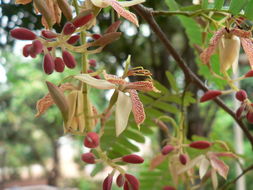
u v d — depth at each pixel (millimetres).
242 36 178
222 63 182
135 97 154
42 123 1322
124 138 284
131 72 159
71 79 172
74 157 1588
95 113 169
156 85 277
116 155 284
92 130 160
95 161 158
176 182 254
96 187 1480
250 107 190
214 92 201
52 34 144
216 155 236
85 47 151
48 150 1614
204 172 230
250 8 184
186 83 259
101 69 156
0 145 1586
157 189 327
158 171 322
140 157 159
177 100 282
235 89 193
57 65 150
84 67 158
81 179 1524
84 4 157
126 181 156
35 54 138
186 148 283
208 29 208
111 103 155
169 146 238
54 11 160
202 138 309
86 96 159
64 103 144
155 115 289
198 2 252
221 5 198
